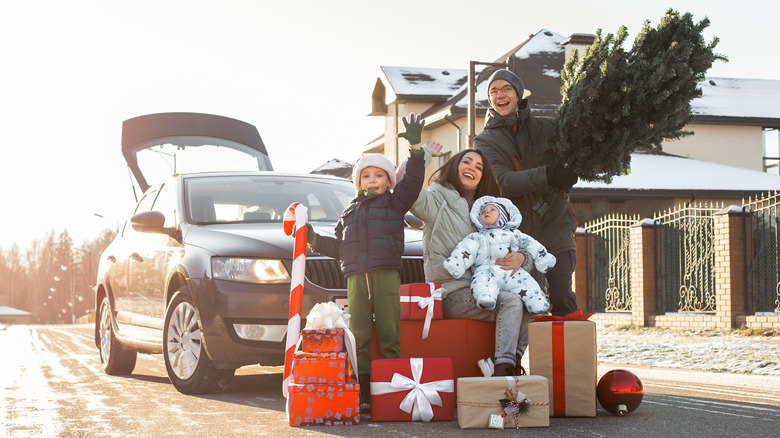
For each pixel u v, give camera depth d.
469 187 5.11
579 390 4.56
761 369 8.18
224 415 4.79
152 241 7.10
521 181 5.33
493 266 4.81
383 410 4.50
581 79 5.45
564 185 5.28
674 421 4.45
